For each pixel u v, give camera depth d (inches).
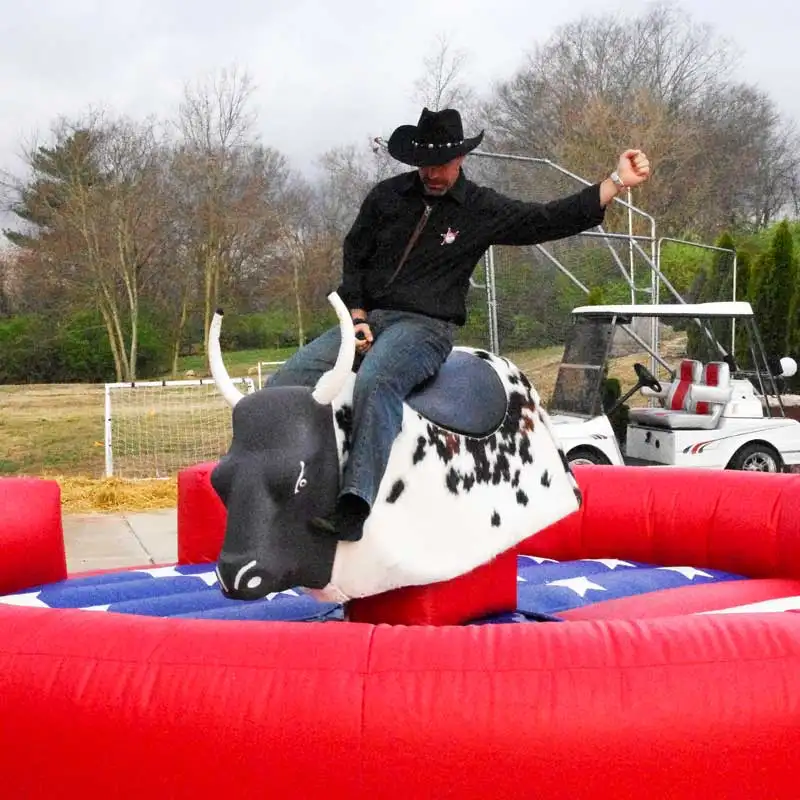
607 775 104.3
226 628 114.4
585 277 524.1
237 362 1165.1
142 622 116.1
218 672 107.9
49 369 1181.7
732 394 422.3
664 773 104.9
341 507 129.4
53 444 674.2
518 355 498.0
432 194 146.3
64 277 1118.4
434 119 140.8
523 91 1127.6
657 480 236.2
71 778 107.0
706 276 585.9
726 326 439.8
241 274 1225.4
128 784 106.0
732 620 116.6
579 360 424.2
